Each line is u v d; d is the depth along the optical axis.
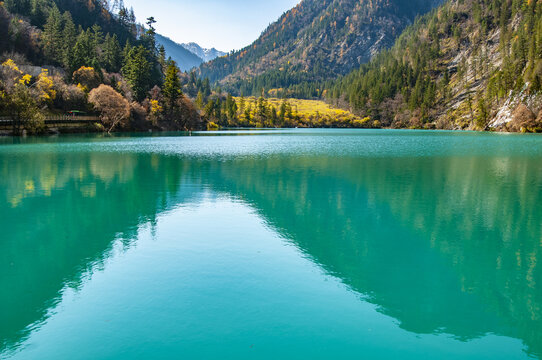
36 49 137.00
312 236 15.07
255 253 13.04
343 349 7.49
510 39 188.50
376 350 7.48
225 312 8.92
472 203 20.88
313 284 10.53
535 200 21.56
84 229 16.09
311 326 8.34
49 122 88.12
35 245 14.05
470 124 160.25
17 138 73.56
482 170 33.44
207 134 116.00
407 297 9.83
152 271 11.43
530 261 12.46
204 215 18.41
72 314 8.90
